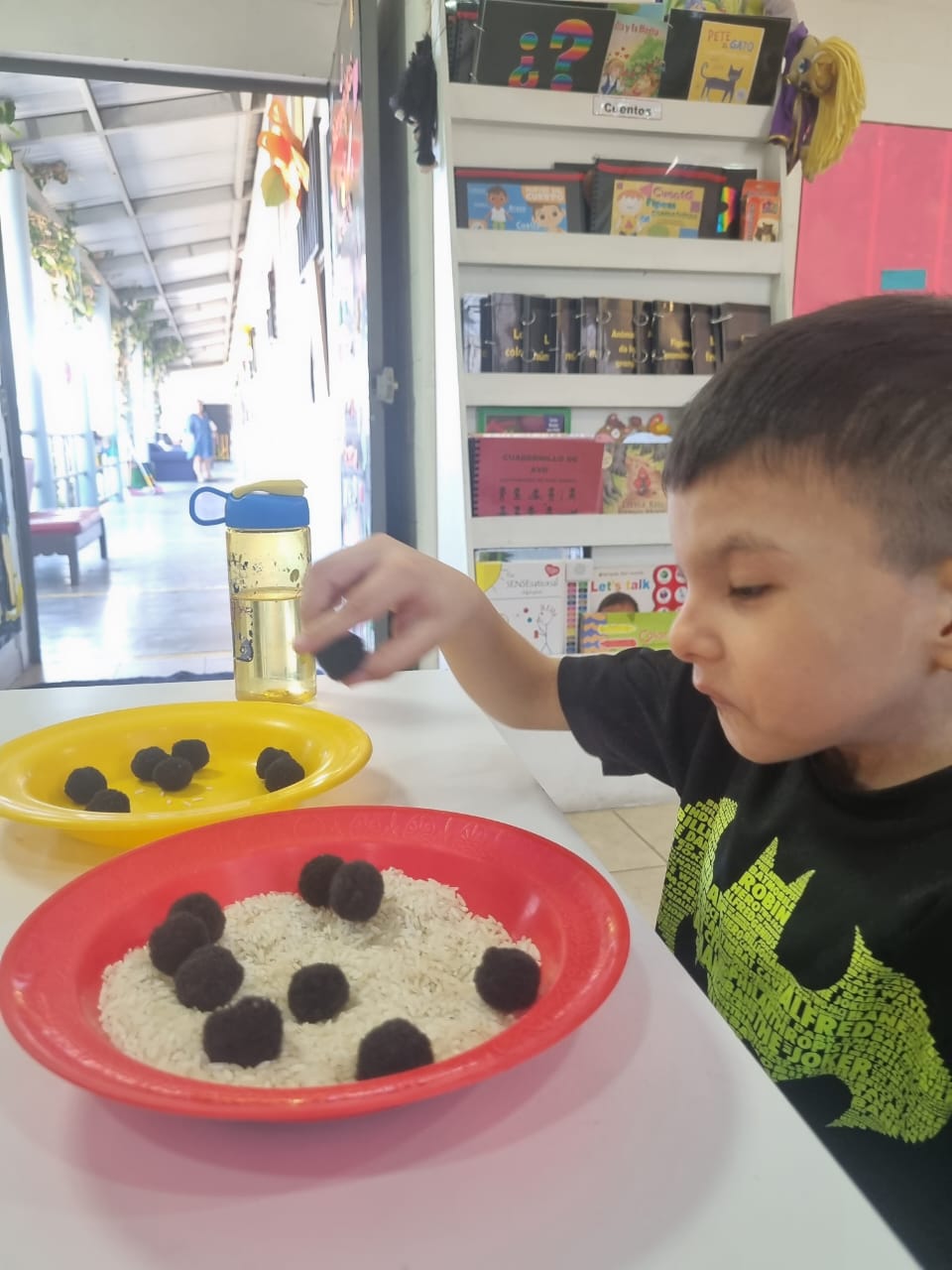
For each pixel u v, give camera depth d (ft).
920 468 1.20
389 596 2.19
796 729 1.37
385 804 2.10
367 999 1.37
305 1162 1.07
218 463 49.67
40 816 1.78
